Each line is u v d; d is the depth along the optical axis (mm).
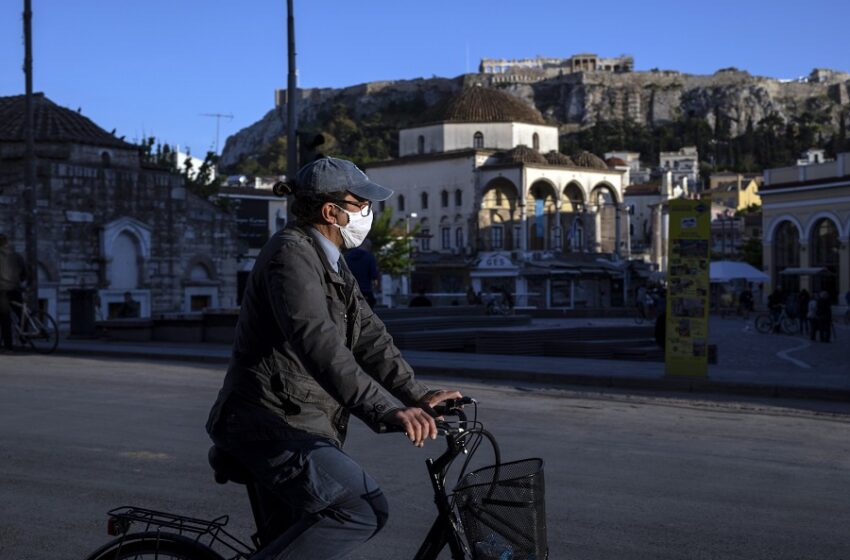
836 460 9242
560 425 11125
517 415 11898
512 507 3521
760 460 9156
